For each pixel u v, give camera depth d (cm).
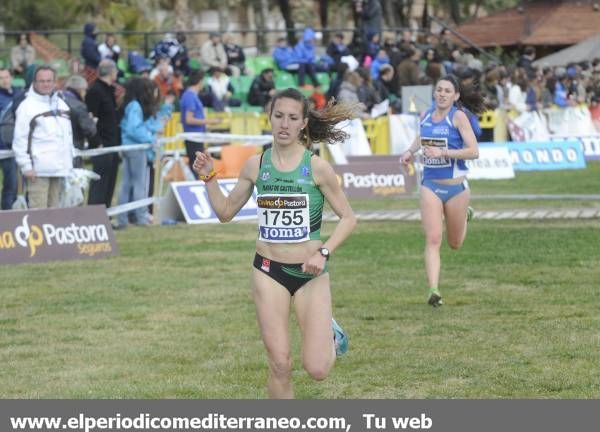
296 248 1423
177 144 4872
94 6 7825
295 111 1408
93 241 2936
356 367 1766
